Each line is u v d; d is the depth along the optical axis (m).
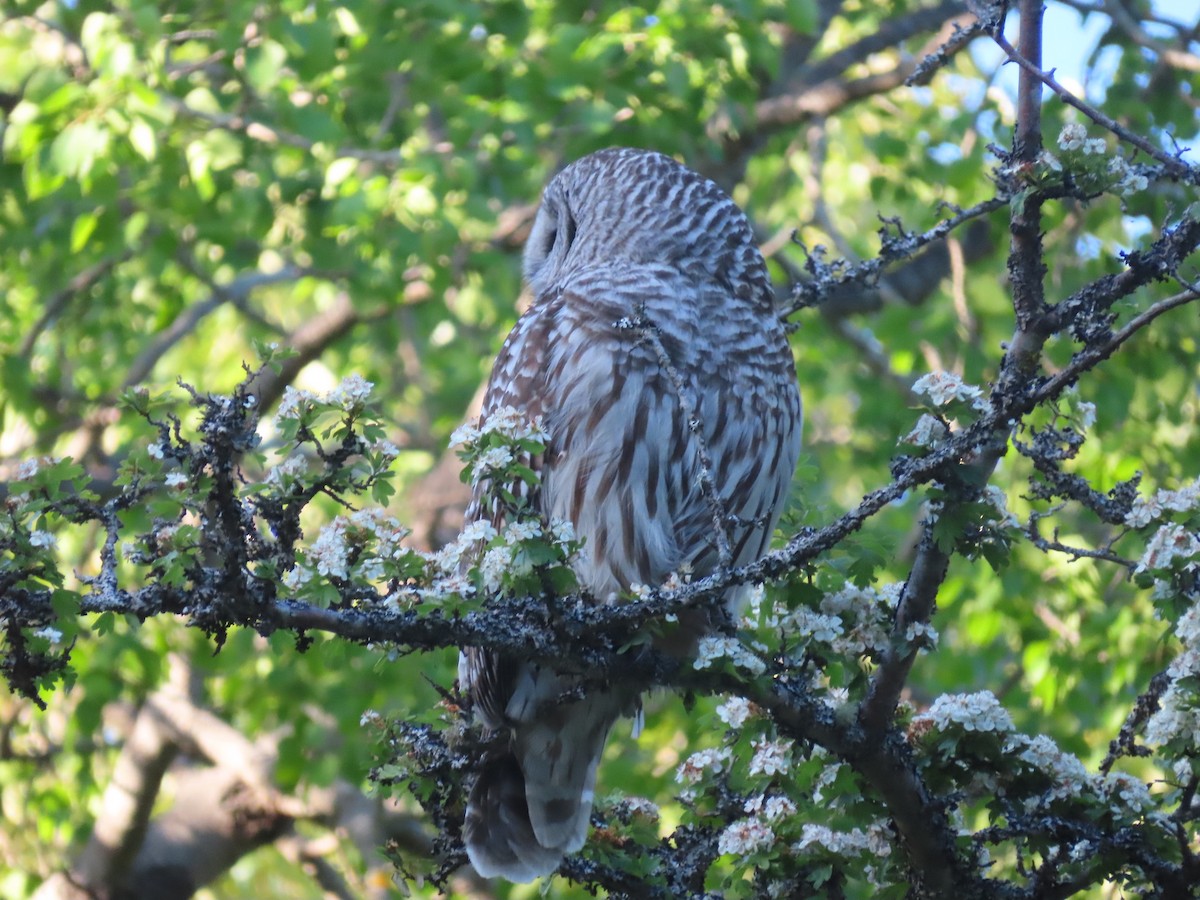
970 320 14.28
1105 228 14.70
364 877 12.79
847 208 20.25
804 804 5.74
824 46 17.88
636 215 7.61
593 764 6.45
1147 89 14.81
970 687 13.95
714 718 5.93
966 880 5.57
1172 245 5.07
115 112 12.10
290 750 12.96
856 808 5.63
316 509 13.99
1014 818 5.37
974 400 5.06
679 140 14.13
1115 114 14.30
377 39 13.33
